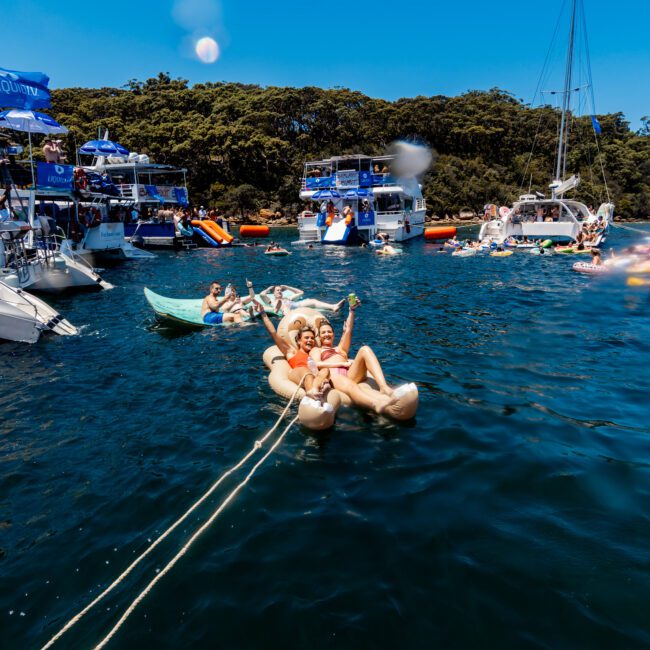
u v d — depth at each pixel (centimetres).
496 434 563
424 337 966
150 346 951
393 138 7888
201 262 2422
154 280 1869
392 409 595
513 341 929
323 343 696
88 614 332
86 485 489
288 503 445
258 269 2136
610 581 340
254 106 7538
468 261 2241
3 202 1720
